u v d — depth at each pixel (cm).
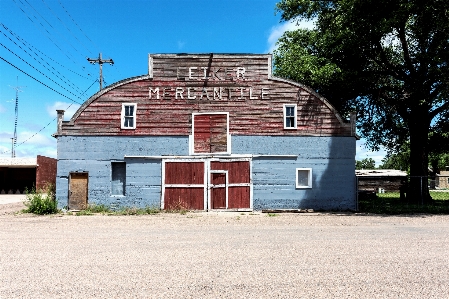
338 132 2188
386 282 684
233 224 1534
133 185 2134
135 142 2155
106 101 2172
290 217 1820
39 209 1998
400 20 2231
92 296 607
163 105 2178
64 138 2142
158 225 1502
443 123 2984
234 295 611
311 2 2767
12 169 4631
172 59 2200
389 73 2617
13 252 938
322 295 613
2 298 598
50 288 646
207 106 2178
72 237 1178
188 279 699
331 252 934
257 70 2200
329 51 2733
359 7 2209
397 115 2952
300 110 2191
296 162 2164
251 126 2172
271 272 747
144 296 606
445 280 698
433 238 1150
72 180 2128
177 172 2147
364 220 1672
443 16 2148
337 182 2164
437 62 2125
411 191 2606
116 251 949
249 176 2147
